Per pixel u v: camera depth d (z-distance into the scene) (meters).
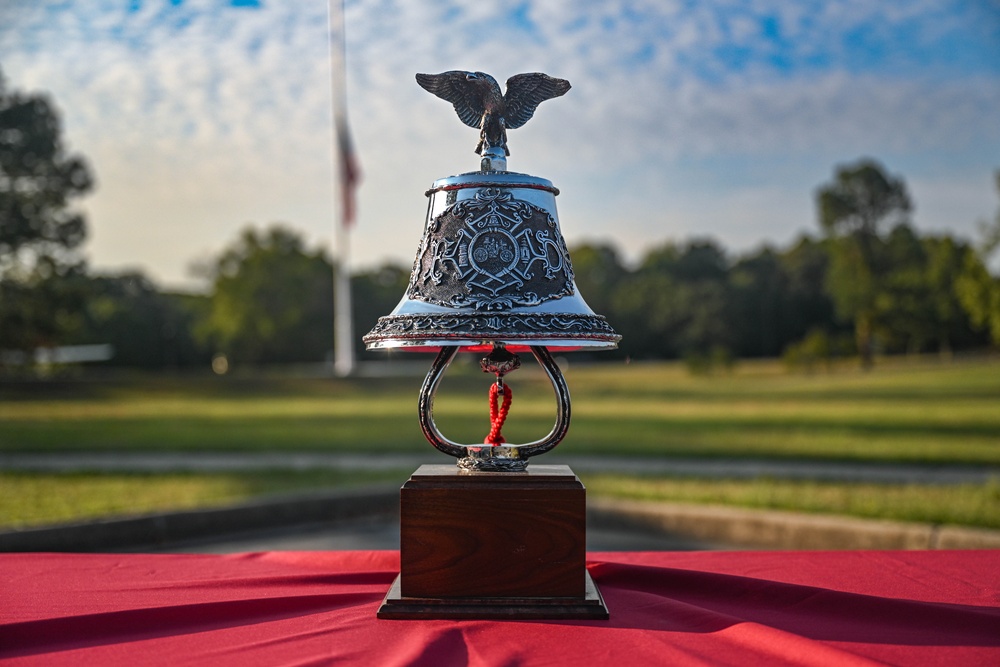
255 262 64.94
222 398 30.47
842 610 1.85
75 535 6.79
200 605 1.81
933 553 2.38
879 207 63.62
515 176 2.04
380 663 1.52
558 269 2.00
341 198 31.77
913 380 36.41
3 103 29.92
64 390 31.91
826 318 66.56
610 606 1.90
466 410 23.27
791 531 7.32
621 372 48.53
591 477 10.64
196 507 7.64
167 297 68.00
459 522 1.82
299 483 10.37
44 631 1.68
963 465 12.13
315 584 2.15
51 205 30.75
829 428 17.94
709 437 16.03
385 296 67.62
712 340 63.56
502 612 1.78
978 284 37.31
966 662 1.52
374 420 20.34
